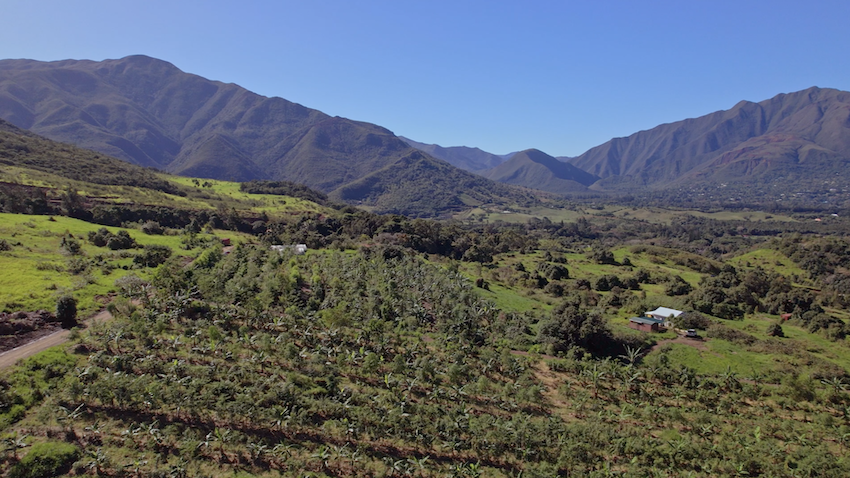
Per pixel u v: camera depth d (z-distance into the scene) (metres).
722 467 33.50
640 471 33.09
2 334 44.97
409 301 61.25
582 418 40.31
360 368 44.78
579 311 55.75
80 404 35.38
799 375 45.75
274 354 45.31
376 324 50.84
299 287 64.50
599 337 52.62
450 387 42.91
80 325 49.81
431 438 35.59
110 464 30.30
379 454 34.16
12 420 32.81
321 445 33.78
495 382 45.50
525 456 34.66
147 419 34.97
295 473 31.38
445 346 51.22
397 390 41.66
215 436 33.75
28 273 59.47
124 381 36.31
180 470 30.06
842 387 43.19
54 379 37.38
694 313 63.84
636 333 56.69
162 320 48.09
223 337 46.62
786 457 34.59
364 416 36.88
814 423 39.53
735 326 63.50
